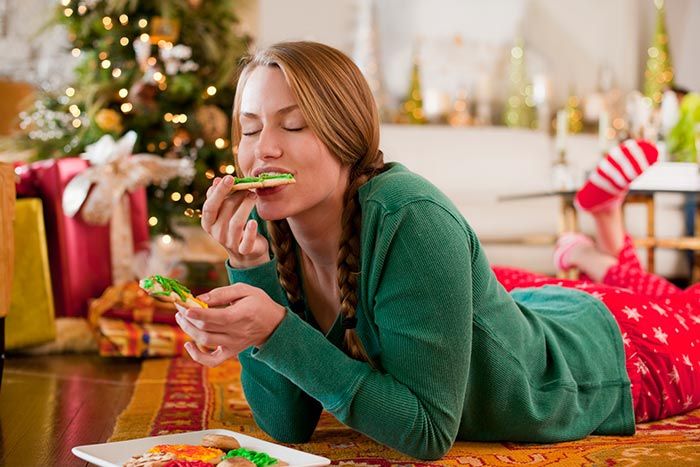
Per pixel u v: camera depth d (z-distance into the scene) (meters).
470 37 6.50
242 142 1.51
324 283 1.68
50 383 2.75
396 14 6.38
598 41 6.70
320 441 1.84
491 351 1.63
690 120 5.15
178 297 1.36
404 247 1.50
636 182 4.95
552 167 6.33
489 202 6.18
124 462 1.50
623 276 2.96
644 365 1.99
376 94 6.23
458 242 1.52
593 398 1.84
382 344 1.55
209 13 5.05
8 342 3.37
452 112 6.38
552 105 6.54
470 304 1.53
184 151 4.72
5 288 2.25
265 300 1.43
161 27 4.77
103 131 4.61
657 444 1.77
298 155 1.46
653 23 6.81
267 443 1.57
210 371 2.99
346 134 1.51
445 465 1.58
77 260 3.67
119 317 3.40
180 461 1.40
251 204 1.46
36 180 3.66
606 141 5.74
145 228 3.98
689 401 2.08
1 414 2.23
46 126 4.84
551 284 2.36
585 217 6.16
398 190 1.53
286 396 1.76
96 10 4.88
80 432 2.00
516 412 1.68
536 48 6.61
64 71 5.40
